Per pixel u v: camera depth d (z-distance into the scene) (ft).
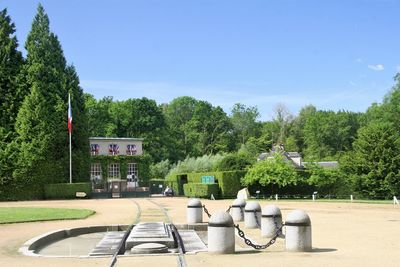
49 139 210.79
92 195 221.25
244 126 439.63
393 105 270.87
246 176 202.59
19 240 59.21
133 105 364.58
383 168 185.88
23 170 205.36
